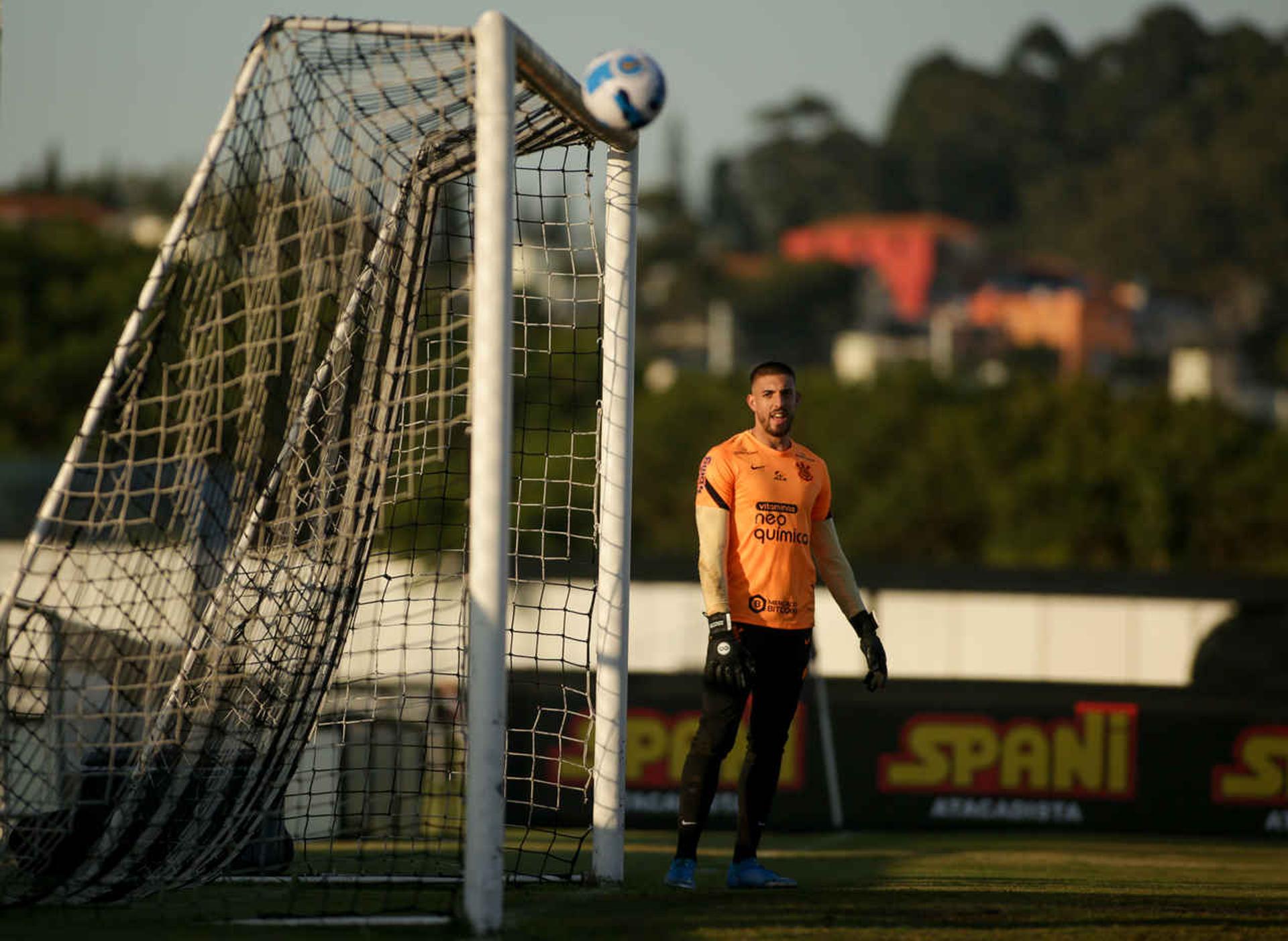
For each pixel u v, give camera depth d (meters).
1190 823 36.81
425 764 21.56
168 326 18.97
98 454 18.94
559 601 49.25
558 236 21.08
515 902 17.86
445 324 20.81
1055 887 20.44
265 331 18.94
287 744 19.25
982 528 170.12
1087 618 57.00
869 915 16.58
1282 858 27.80
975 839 33.41
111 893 18.02
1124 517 151.88
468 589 17.23
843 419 194.25
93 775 18.72
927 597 57.53
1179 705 37.12
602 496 20.03
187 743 19.09
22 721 18.83
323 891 18.78
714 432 192.88
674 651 54.19
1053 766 37.12
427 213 20.50
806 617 19.94
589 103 18.73
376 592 22.97
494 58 16.52
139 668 19.31
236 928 15.91
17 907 17.30
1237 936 15.61
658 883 20.28
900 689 37.44
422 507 20.50
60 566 18.98
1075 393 177.62
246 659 19.34
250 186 18.83
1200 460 152.88
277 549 19.34
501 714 16.11
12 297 179.62
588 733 20.44
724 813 36.16
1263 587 55.31
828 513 20.64
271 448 19.50
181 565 19.20
